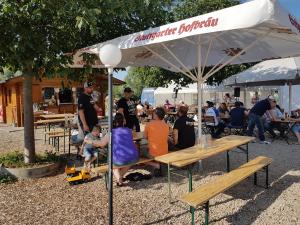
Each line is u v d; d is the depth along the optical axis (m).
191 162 5.09
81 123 7.59
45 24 6.42
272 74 11.45
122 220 4.46
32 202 5.21
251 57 9.16
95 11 5.31
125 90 8.76
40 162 7.15
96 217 4.58
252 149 9.43
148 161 6.05
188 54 9.55
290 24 4.15
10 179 6.40
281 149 9.42
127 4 6.38
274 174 6.62
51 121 11.77
